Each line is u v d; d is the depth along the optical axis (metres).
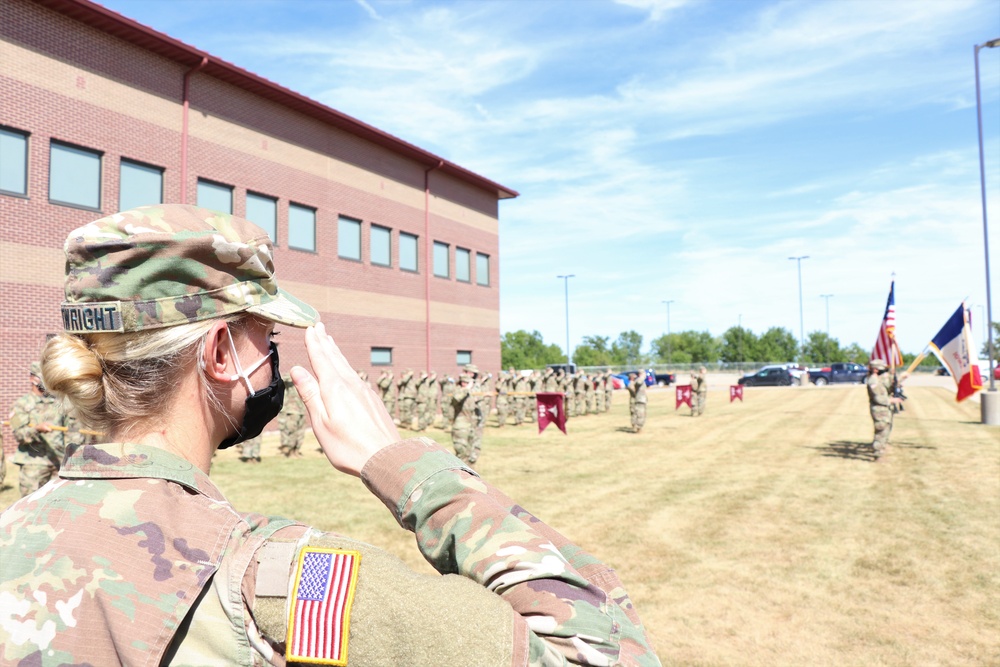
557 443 16.70
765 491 10.41
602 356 82.31
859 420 22.08
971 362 16.61
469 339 28.31
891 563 6.79
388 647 0.65
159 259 0.81
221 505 0.80
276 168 19.48
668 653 4.82
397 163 24.42
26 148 13.86
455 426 13.12
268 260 0.90
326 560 0.70
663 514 8.87
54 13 14.30
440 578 0.70
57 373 0.80
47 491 0.83
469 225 28.53
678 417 23.91
